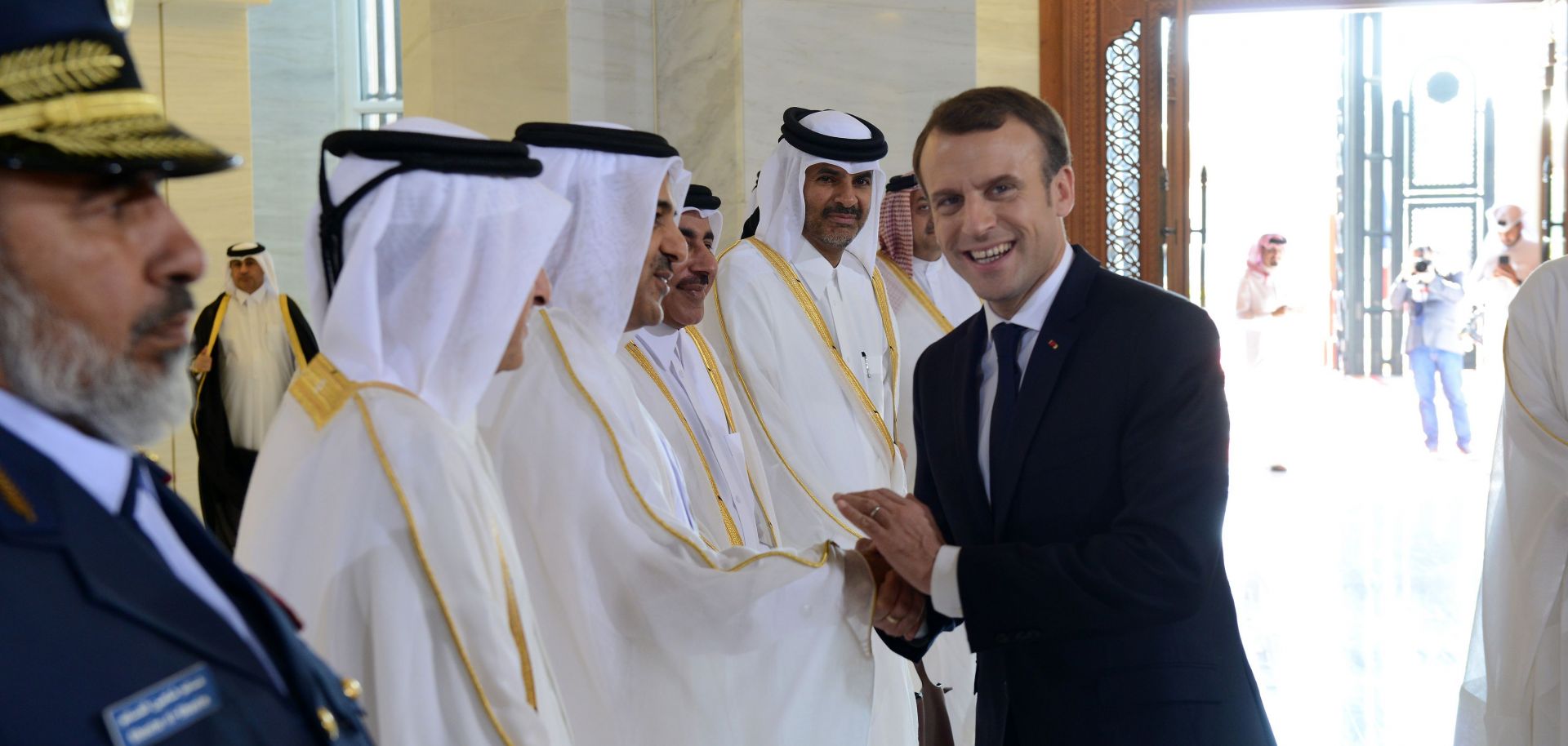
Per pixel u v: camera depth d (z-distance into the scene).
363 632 1.48
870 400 3.49
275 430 1.60
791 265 3.54
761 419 3.33
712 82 5.09
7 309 0.92
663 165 2.27
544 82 5.04
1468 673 3.64
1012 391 1.93
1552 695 3.40
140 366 0.98
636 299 2.34
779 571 2.05
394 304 1.59
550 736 1.56
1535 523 3.41
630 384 2.21
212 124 7.55
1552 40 8.52
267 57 10.12
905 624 2.15
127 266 0.96
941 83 5.34
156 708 0.85
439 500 1.50
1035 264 1.90
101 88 0.93
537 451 2.01
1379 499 8.13
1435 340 9.87
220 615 0.94
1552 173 8.56
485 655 1.49
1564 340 3.34
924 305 4.06
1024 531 1.90
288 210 10.23
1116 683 1.83
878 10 5.23
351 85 10.40
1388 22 14.09
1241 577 6.25
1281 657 5.00
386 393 1.54
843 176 3.54
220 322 6.22
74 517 0.88
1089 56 7.93
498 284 1.61
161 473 1.09
